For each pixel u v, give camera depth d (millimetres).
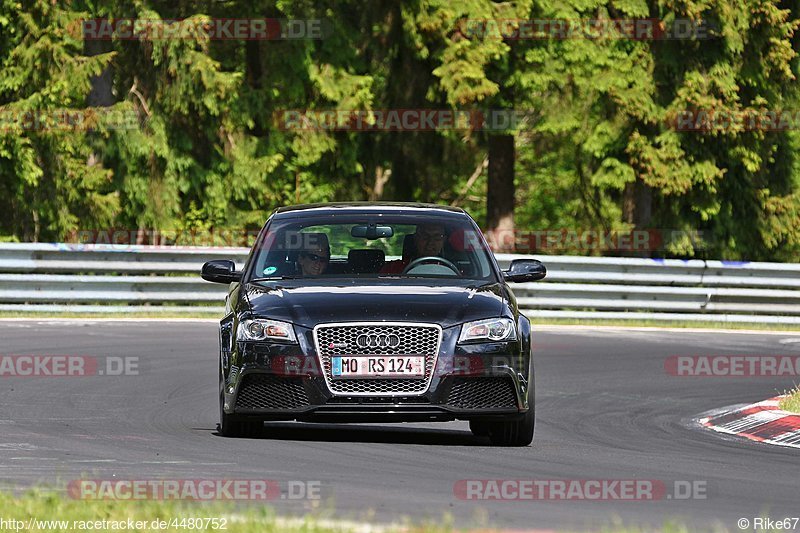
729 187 133750
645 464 37375
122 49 119938
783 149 137750
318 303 38625
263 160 123500
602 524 27953
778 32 127438
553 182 190250
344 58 125438
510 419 38688
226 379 39125
